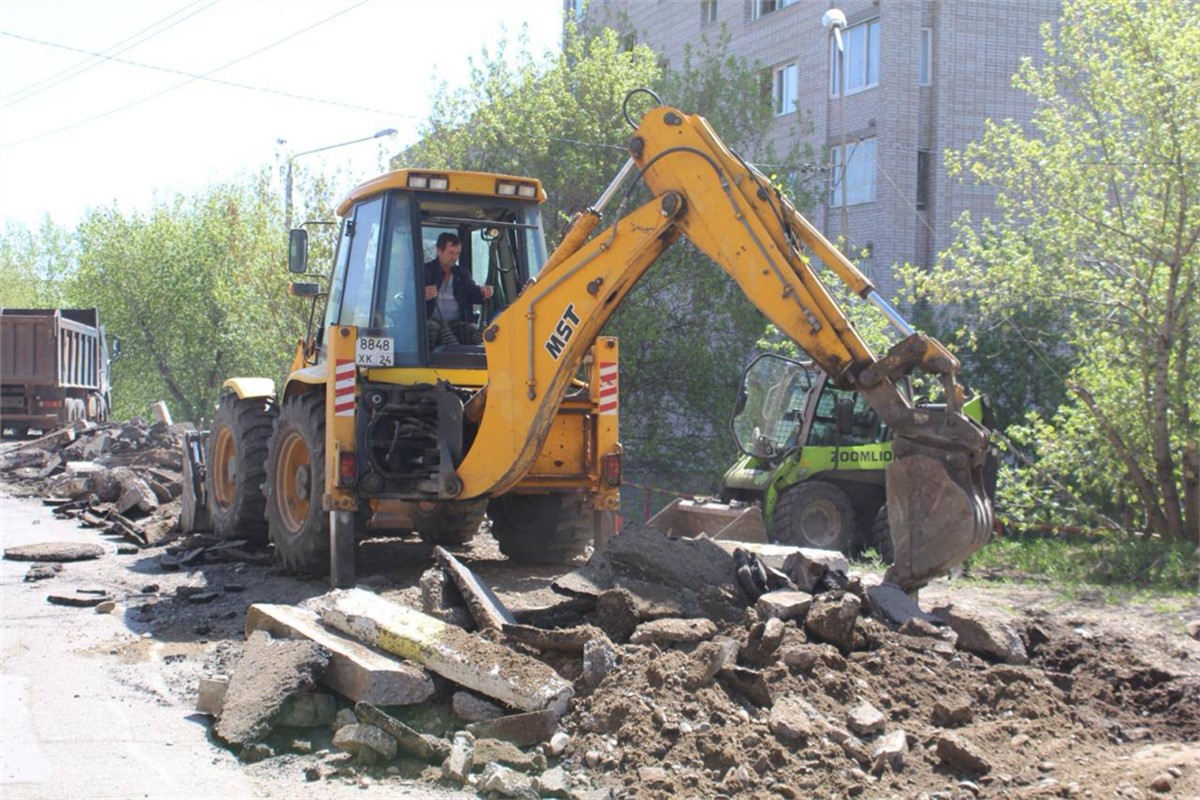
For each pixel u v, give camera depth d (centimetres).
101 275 3812
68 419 2484
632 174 962
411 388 855
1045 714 546
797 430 1267
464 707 548
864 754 489
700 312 2058
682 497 1445
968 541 629
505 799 473
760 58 2769
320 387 916
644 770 481
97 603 827
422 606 651
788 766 482
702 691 530
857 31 2472
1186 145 1209
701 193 698
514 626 601
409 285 881
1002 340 1931
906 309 2047
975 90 2392
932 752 500
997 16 2397
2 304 5156
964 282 1443
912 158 2384
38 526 1267
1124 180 1295
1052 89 1348
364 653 579
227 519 1055
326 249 2302
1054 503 1329
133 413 4088
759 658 572
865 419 1254
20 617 793
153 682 640
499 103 2103
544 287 768
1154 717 564
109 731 560
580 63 2131
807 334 661
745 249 680
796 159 2173
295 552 901
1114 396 1305
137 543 1118
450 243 899
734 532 1055
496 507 988
